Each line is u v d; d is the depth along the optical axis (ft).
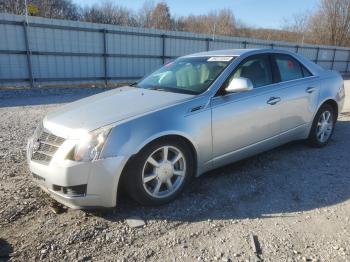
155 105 11.18
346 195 11.94
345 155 15.99
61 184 9.62
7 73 43.01
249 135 13.10
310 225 10.04
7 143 17.89
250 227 9.94
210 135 11.76
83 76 50.14
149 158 10.48
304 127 15.79
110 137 9.77
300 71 15.83
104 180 9.73
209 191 12.16
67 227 9.82
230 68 12.95
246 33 155.63
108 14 124.98
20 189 12.07
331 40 135.13
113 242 9.19
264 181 13.04
